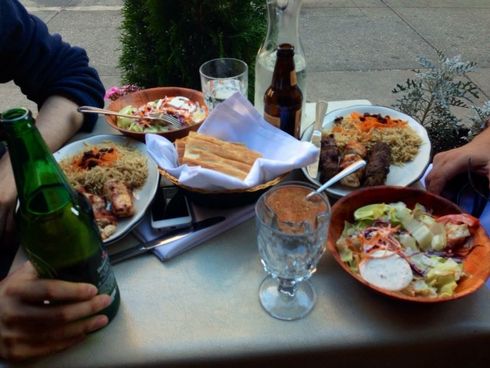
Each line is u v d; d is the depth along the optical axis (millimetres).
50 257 583
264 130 900
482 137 1013
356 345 623
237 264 744
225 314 659
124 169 904
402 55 3268
